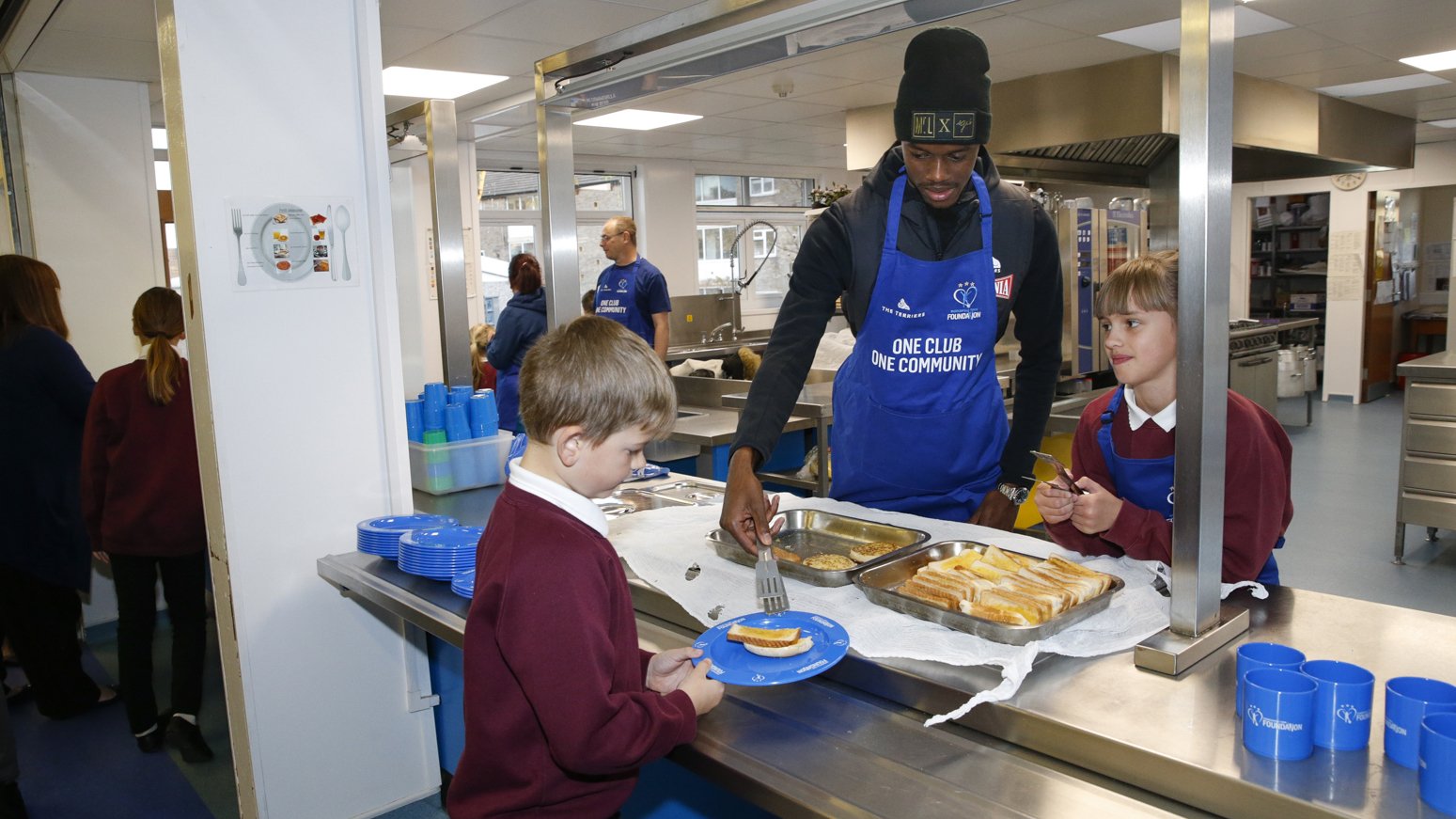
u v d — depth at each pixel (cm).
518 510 107
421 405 273
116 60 395
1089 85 488
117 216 438
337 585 199
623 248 453
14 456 281
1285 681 95
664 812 158
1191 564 111
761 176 916
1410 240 981
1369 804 82
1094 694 104
